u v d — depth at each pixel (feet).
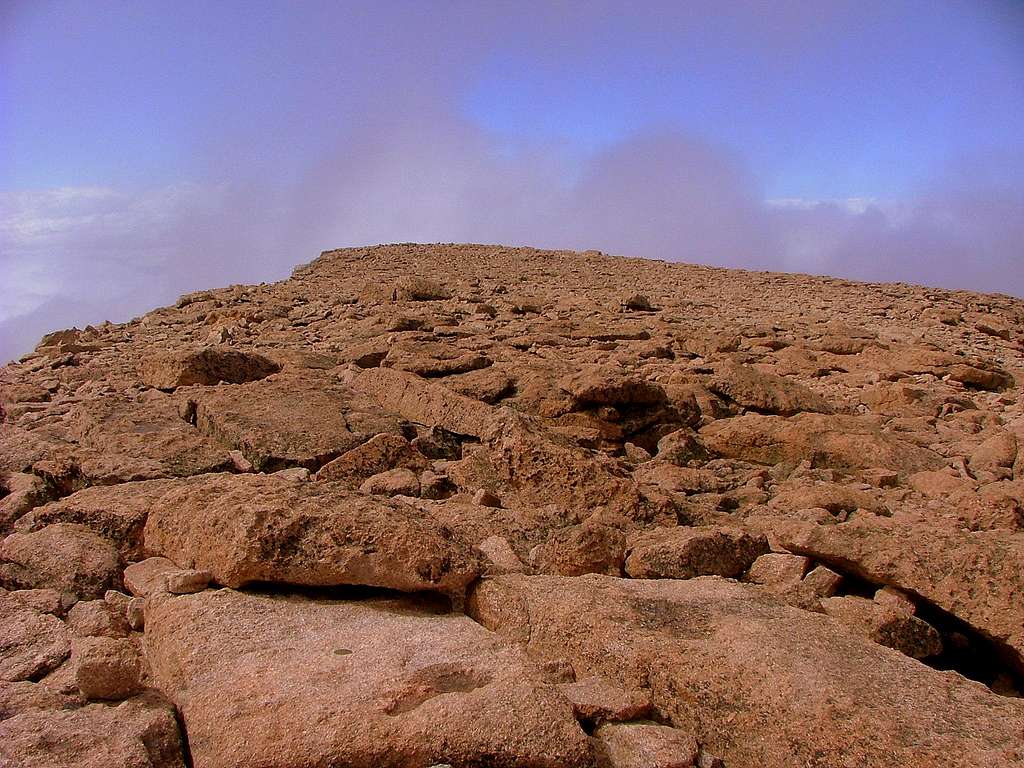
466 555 13.32
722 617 11.82
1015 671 13.24
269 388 26.81
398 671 10.00
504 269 86.17
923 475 23.18
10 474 19.84
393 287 60.59
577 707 10.08
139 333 52.54
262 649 10.71
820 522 18.66
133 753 9.00
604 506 18.51
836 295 76.84
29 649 11.98
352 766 8.85
